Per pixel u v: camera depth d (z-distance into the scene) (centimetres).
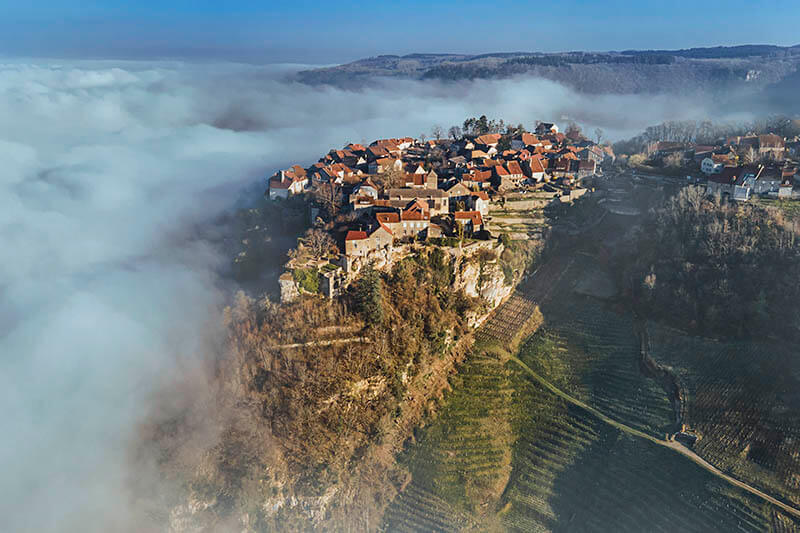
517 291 18100
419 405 14775
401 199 18750
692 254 16650
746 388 13338
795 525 10556
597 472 12675
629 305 16875
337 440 13562
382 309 15188
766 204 17838
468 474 13125
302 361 14412
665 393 13900
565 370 15338
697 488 11612
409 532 12431
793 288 14625
